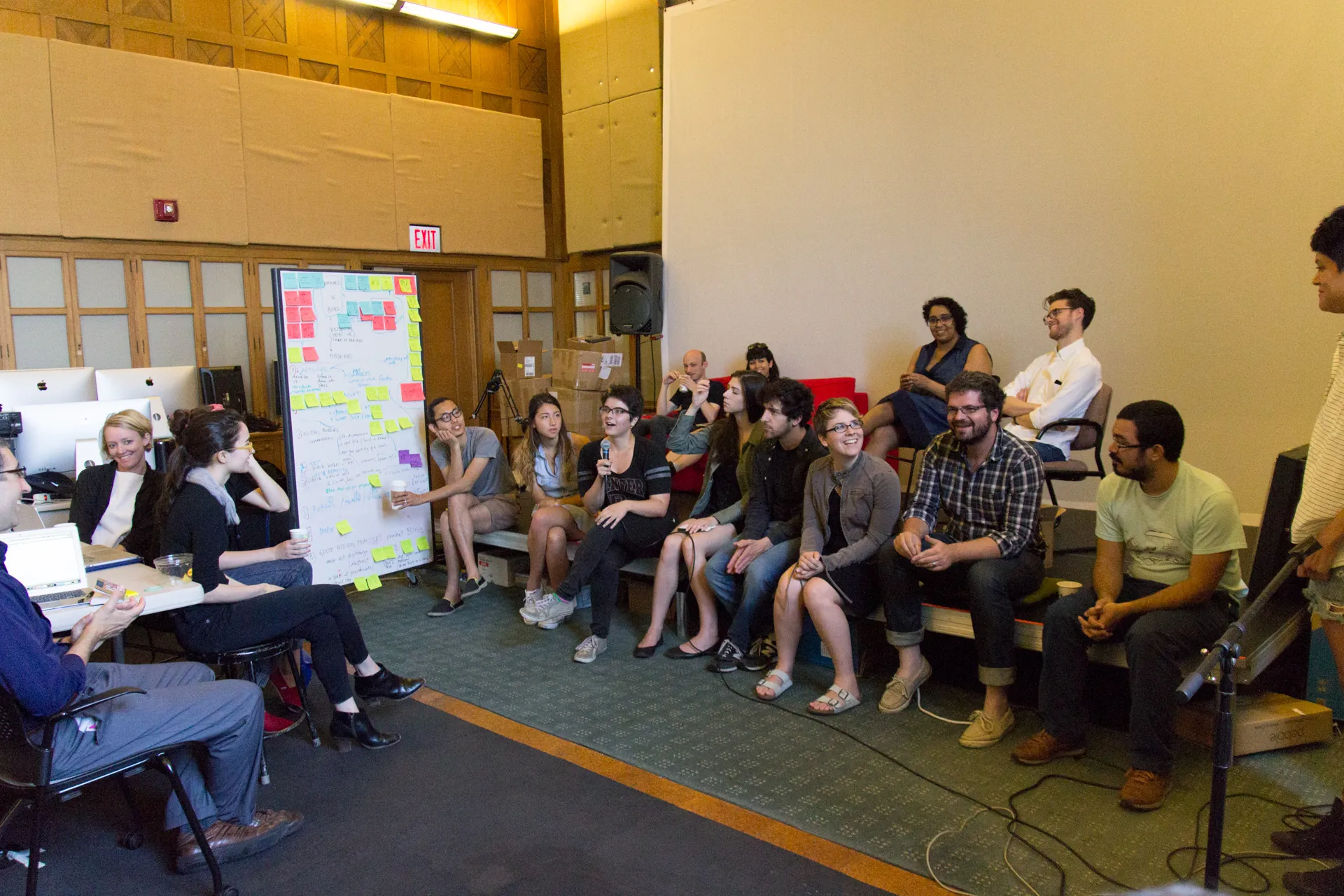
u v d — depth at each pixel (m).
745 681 3.38
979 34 4.95
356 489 4.30
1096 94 4.58
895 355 5.48
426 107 6.68
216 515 2.62
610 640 3.87
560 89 7.45
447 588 4.50
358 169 6.35
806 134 5.71
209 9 5.69
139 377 4.26
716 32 6.06
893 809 2.43
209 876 2.20
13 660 1.77
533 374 6.69
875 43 5.35
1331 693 2.81
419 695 3.31
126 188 5.34
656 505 3.73
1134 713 2.44
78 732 1.94
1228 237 4.26
